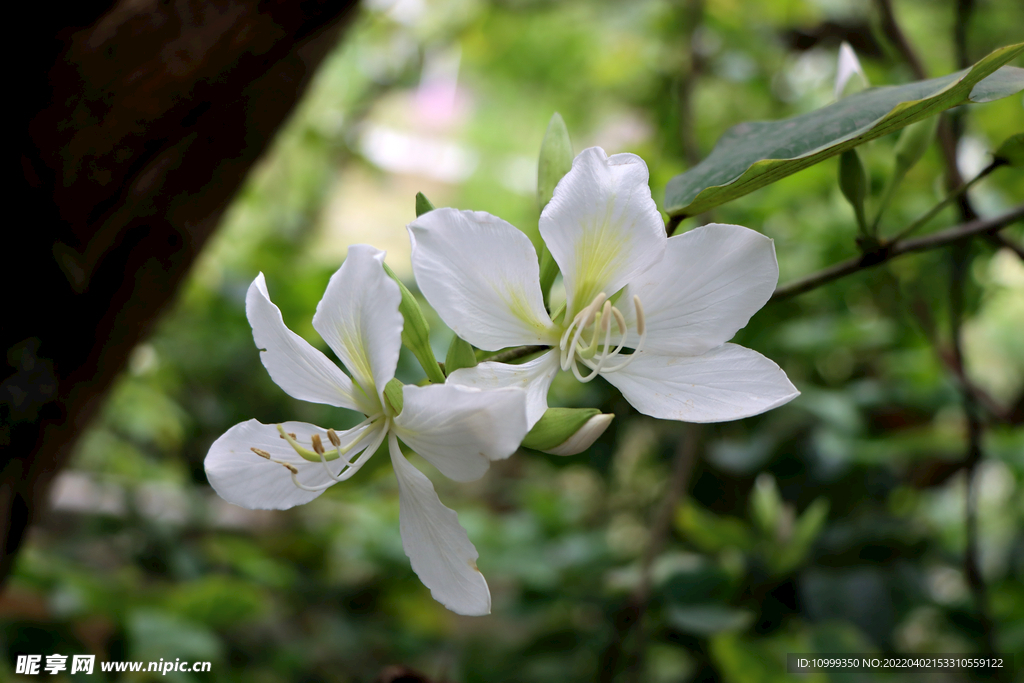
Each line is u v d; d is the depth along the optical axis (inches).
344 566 52.2
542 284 21.5
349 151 61.9
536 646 37.1
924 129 22.6
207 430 53.9
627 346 21.3
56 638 32.6
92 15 22.0
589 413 20.4
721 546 32.9
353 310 20.4
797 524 33.0
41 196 22.8
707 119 51.9
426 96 82.4
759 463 36.6
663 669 42.4
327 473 21.2
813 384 41.9
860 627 31.3
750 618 29.1
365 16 55.6
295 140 59.3
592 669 37.0
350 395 21.0
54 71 22.2
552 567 38.5
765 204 41.4
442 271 20.4
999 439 35.4
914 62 27.0
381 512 47.8
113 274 24.2
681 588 31.0
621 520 46.8
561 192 20.7
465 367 20.8
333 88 61.2
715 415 20.9
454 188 86.4
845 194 22.8
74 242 23.3
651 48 54.5
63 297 23.6
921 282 34.6
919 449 34.9
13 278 23.2
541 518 45.4
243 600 35.0
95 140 22.6
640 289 21.1
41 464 24.6
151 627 32.6
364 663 42.7
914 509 39.5
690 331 21.1
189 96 22.7
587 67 65.9
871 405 37.8
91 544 46.4
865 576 32.4
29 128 22.4
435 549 20.7
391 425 20.9
